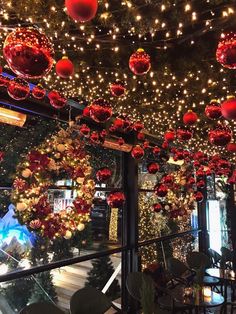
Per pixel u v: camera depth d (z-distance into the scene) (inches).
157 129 185.2
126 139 189.3
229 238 293.3
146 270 188.9
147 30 81.6
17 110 125.9
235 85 117.7
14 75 100.0
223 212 301.9
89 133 138.7
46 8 74.9
